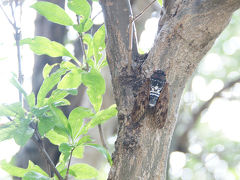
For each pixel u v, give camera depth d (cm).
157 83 146
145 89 147
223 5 145
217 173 438
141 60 151
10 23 153
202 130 454
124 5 151
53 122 141
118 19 150
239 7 146
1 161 146
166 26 148
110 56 151
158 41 148
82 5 149
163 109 146
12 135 140
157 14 252
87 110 147
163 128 146
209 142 435
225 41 401
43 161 167
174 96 147
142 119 146
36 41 150
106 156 144
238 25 385
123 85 149
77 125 148
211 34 147
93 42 153
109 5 151
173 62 147
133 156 145
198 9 146
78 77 152
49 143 166
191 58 148
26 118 142
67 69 148
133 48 152
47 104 144
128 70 149
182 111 368
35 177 140
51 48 151
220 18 146
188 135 373
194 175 439
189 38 147
